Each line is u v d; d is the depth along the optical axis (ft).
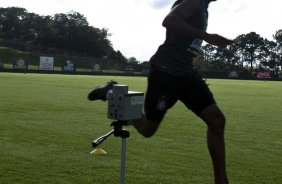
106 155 22.39
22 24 388.57
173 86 12.83
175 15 11.79
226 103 62.49
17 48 326.03
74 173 18.58
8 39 373.20
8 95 60.18
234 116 44.45
